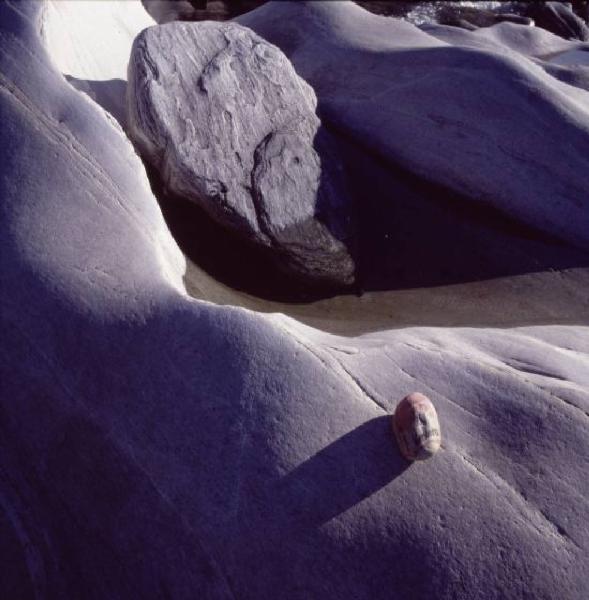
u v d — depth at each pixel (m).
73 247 3.75
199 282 4.60
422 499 2.92
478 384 3.33
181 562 2.94
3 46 4.45
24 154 4.06
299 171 5.22
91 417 3.31
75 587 3.10
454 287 5.38
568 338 4.35
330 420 3.09
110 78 5.71
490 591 2.74
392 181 6.04
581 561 2.81
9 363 3.54
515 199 5.62
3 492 3.36
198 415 3.16
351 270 5.30
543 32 10.13
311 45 7.06
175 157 4.67
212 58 5.11
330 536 2.86
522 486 2.98
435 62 6.04
